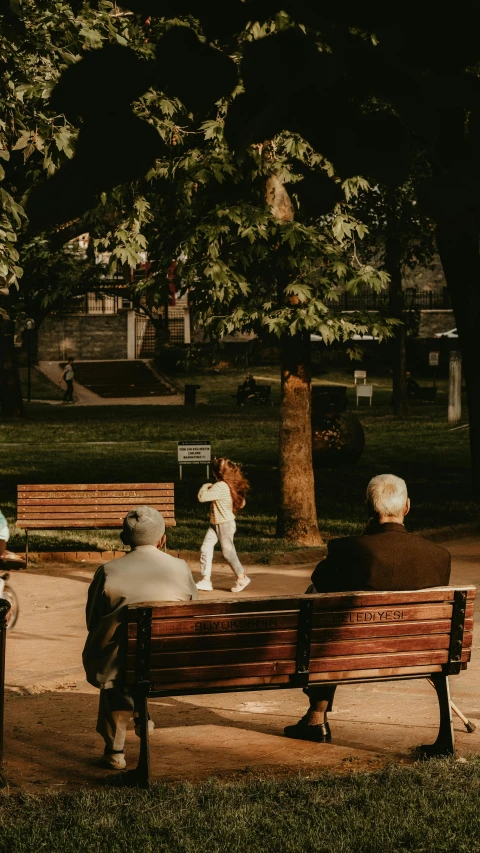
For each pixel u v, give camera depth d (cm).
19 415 4131
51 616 1023
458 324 1903
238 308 1183
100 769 546
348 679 545
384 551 552
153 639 504
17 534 1527
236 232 1063
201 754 575
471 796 477
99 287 3453
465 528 1590
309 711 604
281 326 1166
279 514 1487
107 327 6662
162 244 1097
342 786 496
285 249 1073
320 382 5847
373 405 4722
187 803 469
